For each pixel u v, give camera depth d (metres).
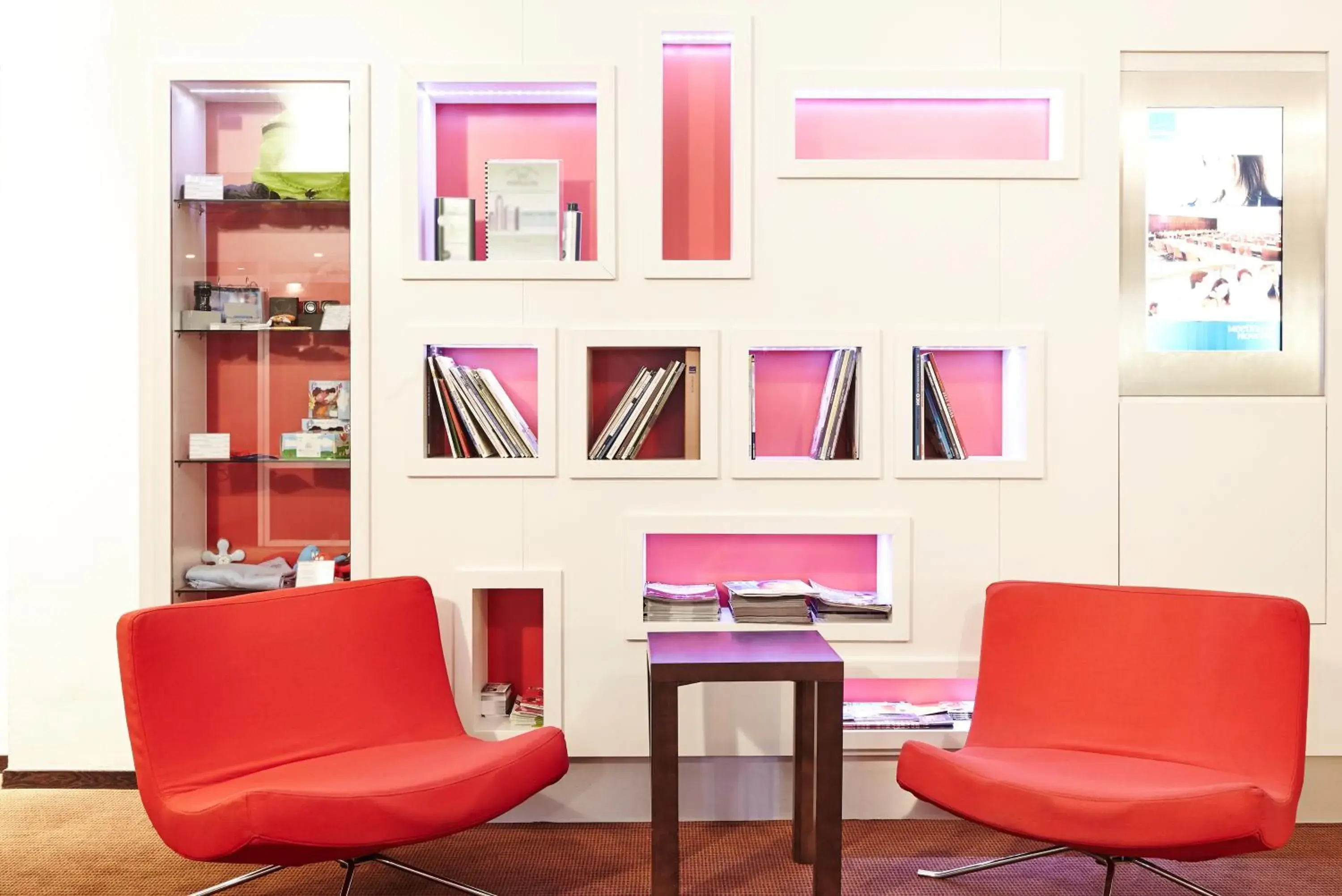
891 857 2.45
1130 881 2.33
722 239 2.84
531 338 2.65
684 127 2.83
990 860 2.36
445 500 2.67
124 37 2.89
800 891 2.27
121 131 2.90
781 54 2.66
